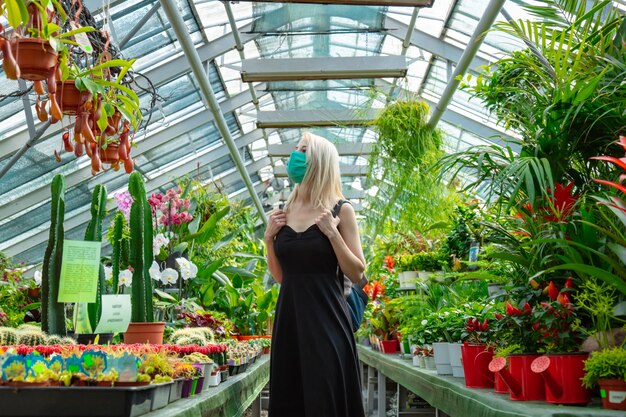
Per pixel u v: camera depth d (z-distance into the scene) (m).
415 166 7.71
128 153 3.09
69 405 1.43
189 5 7.09
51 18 2.51
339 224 2.35
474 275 2.98
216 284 5.80
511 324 2.39
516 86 3.18
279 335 2.24
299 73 7.74
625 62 2.68
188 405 1.86
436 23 7.51
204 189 6.60
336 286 2.25
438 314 3.68
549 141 2.71
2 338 2.30
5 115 6.96
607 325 2.22
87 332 3.03
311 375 2.13
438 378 3.12
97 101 2.77
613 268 2.40
